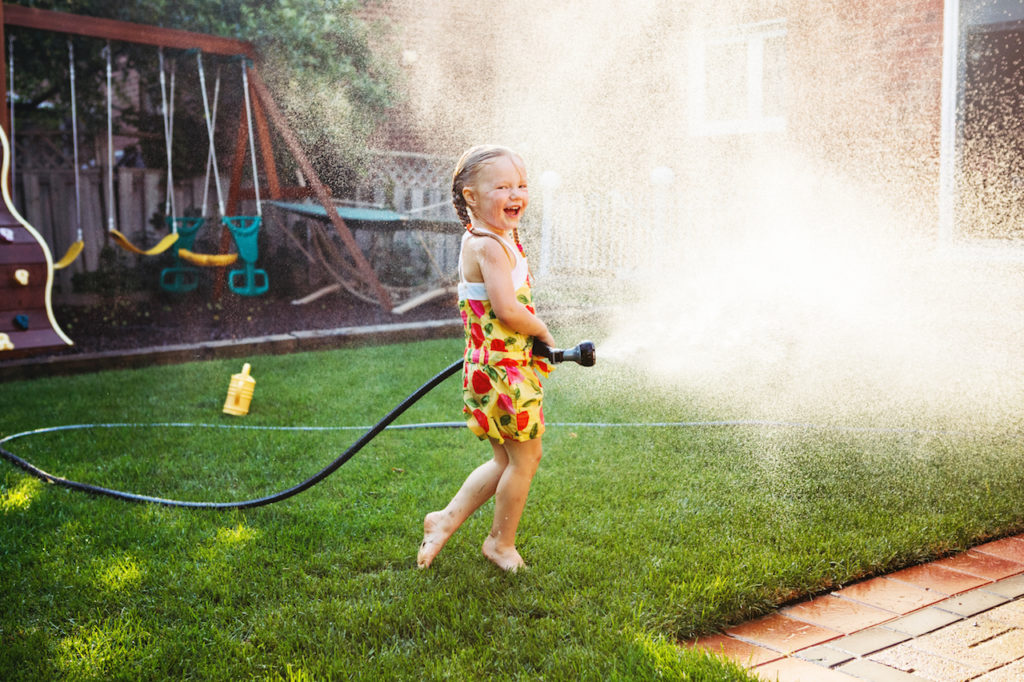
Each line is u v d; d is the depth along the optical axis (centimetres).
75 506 294
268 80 723
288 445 368
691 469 320
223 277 756
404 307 748
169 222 719
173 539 264
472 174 229
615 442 357
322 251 829
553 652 193
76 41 741
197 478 328
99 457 354
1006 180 472
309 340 614
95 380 514
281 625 210
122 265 802
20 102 810
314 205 772
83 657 196
